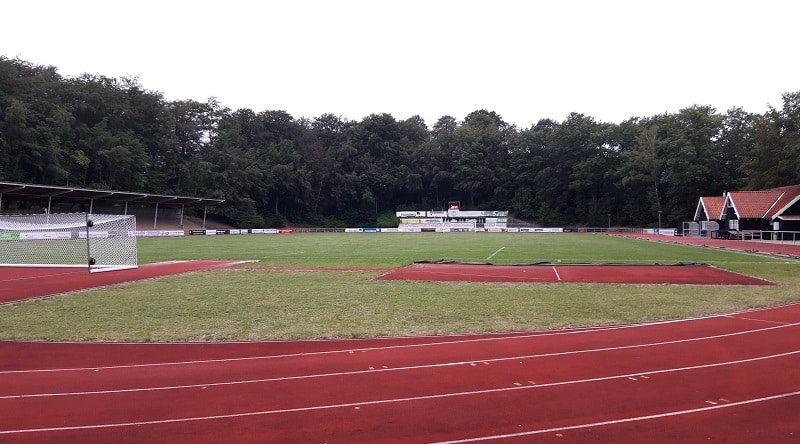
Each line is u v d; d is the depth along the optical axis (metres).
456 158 102.12
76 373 7.57
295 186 96.69
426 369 7.55
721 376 7.08
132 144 78.50
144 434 5.35
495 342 9.13
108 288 16.80
